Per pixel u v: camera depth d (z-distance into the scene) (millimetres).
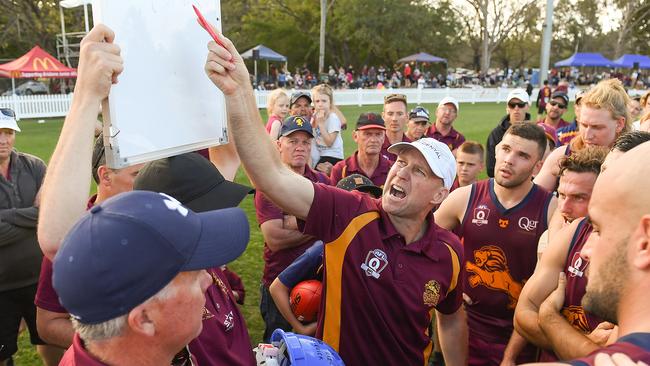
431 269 2391
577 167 2525
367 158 4938
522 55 69188
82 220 1177
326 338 2375
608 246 1083
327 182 4508
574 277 2357
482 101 31141
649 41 65438
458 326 2668
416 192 2277
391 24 47562
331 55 51281
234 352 1938
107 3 1390
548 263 2510
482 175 9977
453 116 6852
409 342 2400
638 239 1035
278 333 1832
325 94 6648
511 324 3209
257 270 5695
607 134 3623
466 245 3318
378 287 2307
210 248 1248
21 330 4453
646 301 1029
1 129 3676
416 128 6348
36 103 20547
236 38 47906
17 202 3742
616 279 1066
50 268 2070
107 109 1427
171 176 1978
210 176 2061
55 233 1492
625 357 932
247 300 4984
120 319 1152
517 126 3133
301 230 2342
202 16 1797
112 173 2105
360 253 2309
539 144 3070
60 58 27812
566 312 2402
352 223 2309
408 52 51781
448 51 54750
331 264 2346
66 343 2059
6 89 30703
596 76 46562
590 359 977
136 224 1142
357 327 2342
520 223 3113
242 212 1386
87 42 1410
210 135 1875
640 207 1033
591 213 1141
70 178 1513
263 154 2016
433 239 2414
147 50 1544
